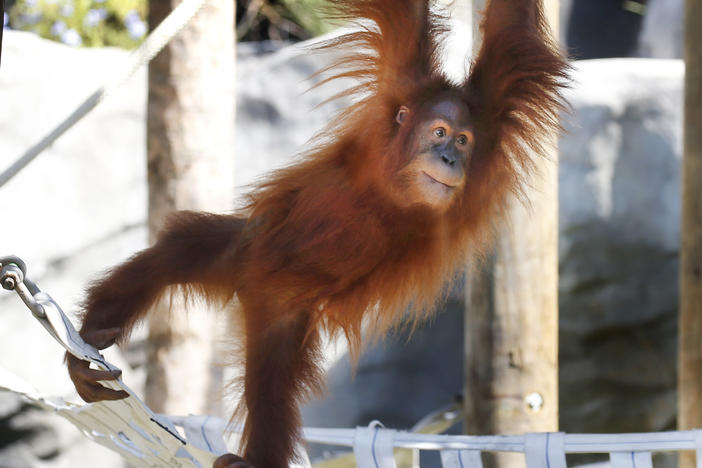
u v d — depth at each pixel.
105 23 20.73
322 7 6.74
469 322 10.27
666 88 15.37
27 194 15.12
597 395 15.76
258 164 16.67
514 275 9.90
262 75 16.98
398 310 6.77
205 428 7.57
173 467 6.52
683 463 9.75
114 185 15.90
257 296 6.84
